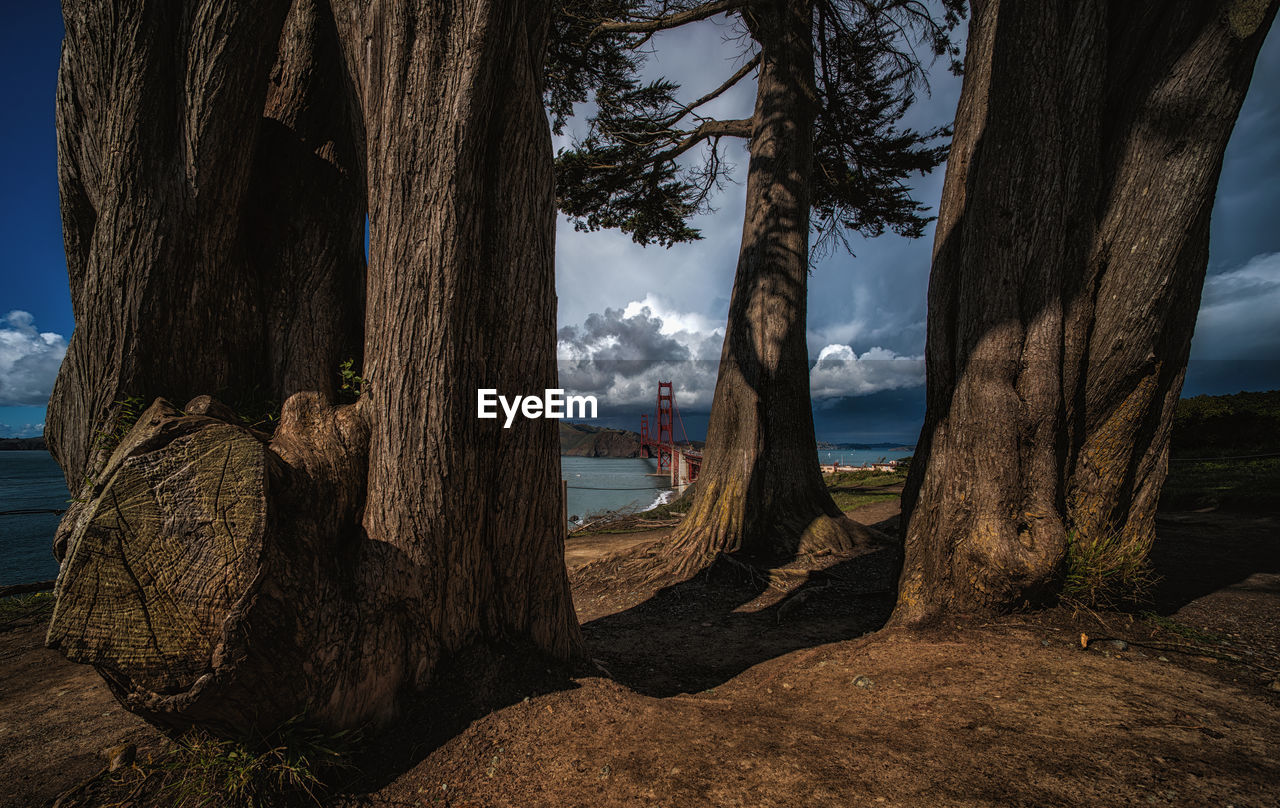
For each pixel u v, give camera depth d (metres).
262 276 2.86
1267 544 5.66
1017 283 3.71
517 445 2.88
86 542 1.62
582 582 7.36
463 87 2.39
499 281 2.75
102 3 2.19
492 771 2.22
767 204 8.28
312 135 3.08
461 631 2.68
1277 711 2.37
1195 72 3.30
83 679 3.75
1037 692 2.62
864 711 2.62
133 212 2.25
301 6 3.02
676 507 14.42
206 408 2.08
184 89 2.24
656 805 1.96
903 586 4.07
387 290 2.46
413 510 2.41
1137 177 3.51
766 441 7.71
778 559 7.10
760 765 2.18
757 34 10.41
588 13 9.67
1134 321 3.54
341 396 2.93
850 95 11.24
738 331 8.14
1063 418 3.71
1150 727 2.26
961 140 4.55
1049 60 3.63
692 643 4.74
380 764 2.23
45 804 2.22
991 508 3.58
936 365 4.38
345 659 2.16
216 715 1.88
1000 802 1.83
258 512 1.77
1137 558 3.65
